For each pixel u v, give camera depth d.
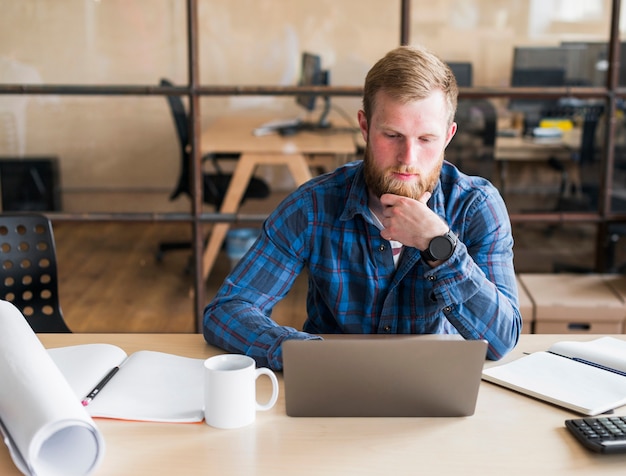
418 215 1.45
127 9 3.44
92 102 3.82
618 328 2.91
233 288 1.63
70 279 4.00
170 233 4.03
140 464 1.12
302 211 1.65
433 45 3.75
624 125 3.69
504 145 3.72
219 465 1.12
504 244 1.63
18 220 1.92
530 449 1.16
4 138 3.80
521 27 3.78
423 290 1.62
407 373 1.24
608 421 1.21
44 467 1.07
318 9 3.58
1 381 1.17
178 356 1.48
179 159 3.91
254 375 1.25
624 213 3.38
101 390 1.33
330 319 1.71
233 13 3.57
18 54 3.42
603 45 3.59
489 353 1.50
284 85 3.60
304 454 1.15
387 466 1.11
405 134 1.46
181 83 3.52
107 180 3.89
